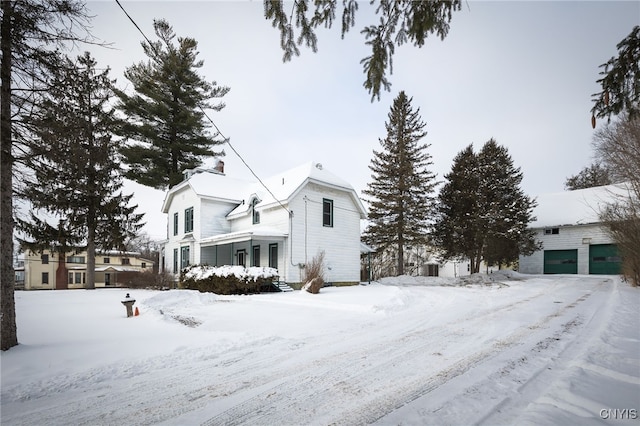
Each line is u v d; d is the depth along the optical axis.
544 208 32.41
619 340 6.77
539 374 5.00
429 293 17.11
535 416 3.55
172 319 9.70
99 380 4.99
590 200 30.48
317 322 9.46
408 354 6.21
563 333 7.59
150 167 30.80
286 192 20.33
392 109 32.44
